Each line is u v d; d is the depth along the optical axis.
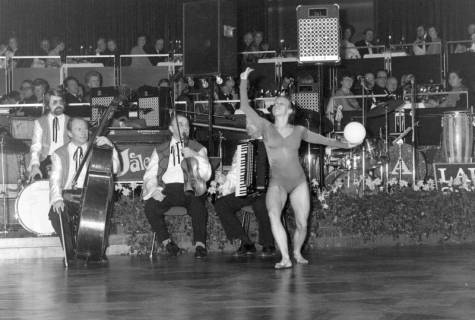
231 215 9.28
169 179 9.19
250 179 8.89
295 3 20.62
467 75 14.00
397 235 10.12
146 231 9.64
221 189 9.73
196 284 6.85
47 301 6.13
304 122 10.71
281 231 7.75
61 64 14.62
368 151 11.27
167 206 9.16
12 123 11.08
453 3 18.81
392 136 12.40
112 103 8.87
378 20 19.55
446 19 18.88
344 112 12.81
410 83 12.84
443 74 14.06
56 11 19.02
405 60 14.15
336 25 10.04
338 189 10.27
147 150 10.45
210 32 10.31
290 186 7.80
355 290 6.30
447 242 10.25
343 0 20.34
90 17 19.20
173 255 9.20
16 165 10.70
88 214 8.51
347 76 13.62
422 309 5.44
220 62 10.27
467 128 11.59
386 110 11.92
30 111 12.84
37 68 14.02
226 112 12.79
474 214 10.31
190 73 10.50
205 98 12.82
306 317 5.23
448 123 11.66
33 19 18.92
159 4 19.33
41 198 9.35
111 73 14.12
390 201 10.15
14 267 8.49
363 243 10.07
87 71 14.11
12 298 6.32
